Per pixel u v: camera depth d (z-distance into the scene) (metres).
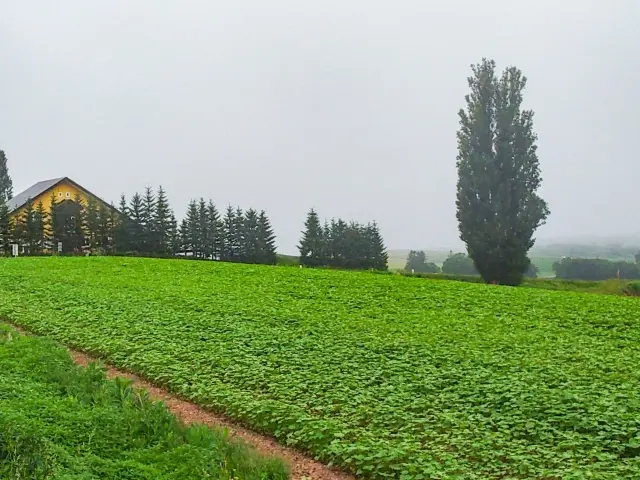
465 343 15.52
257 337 15.83
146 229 65.06
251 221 68.75
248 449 8.49
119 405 9.33
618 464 8.08
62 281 26.88
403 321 19.11
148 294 23.00
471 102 50.69
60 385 10.02
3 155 100.00
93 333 16.62
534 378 12.12
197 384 12.12
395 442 8.87
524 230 47.00
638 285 41.81
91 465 6.94
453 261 66.56
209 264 37.06
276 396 11.29
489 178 47.94
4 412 7.74
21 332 17.56
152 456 7.50
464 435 9.22
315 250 63.66
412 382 11.97
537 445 8.87
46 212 65.06
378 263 64.88
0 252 60.56
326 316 19.27
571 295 27.14
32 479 6.32
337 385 11.80
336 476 8.30
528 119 49.81
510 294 26.56
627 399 10.72
